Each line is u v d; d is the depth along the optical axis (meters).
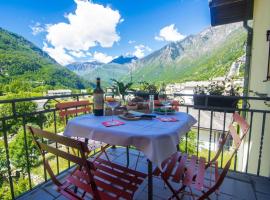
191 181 1.50
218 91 3.52
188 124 1.79
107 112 1.92
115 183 1.51
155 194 1.93
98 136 1.47
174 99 2.71
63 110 2.26
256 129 3.57
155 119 1.75
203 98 3.54
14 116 1.89
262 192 1.96
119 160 2.70
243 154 4.26
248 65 4.35
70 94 2.58
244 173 2.34
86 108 2.51
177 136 1.44
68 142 1.09
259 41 3.67
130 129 1.43
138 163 2.60
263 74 3.34
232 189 2.01
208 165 1.84
